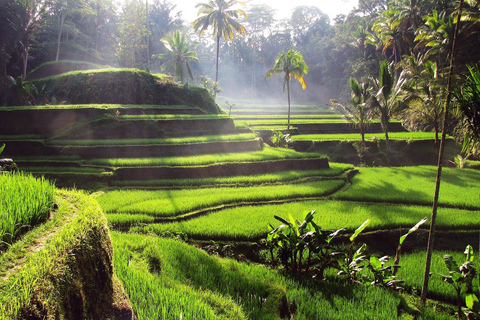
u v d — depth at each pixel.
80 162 16.12
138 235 8.37
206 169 16.25
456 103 6.29
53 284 2.98
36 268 2.93
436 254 9.80
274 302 6.10
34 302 2.71
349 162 24.88
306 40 73.19
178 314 4.61
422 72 28.31
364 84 25.78
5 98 27.80
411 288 8.14
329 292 7.07
